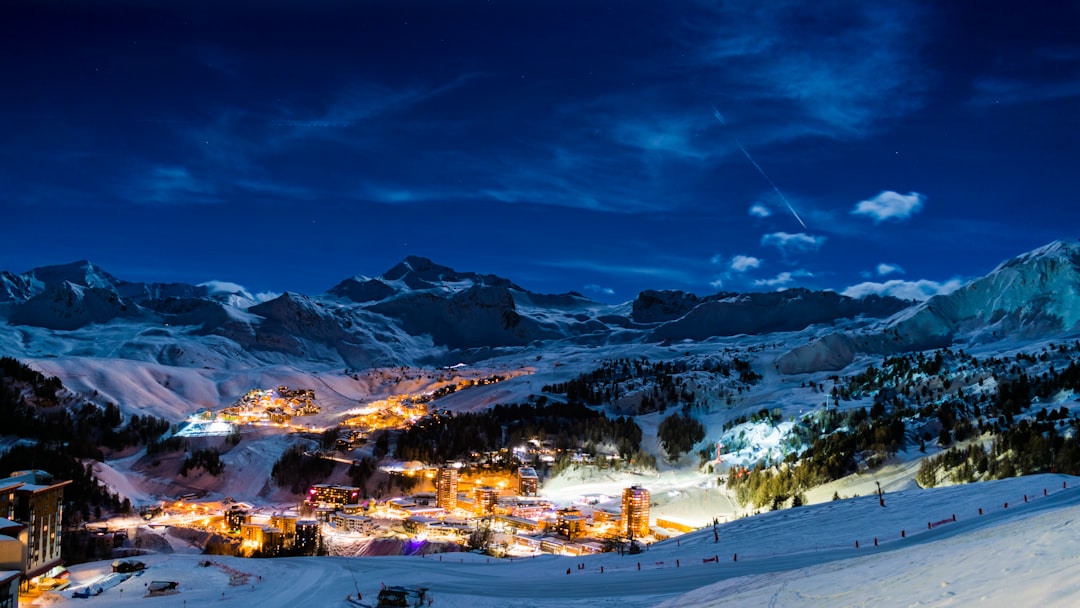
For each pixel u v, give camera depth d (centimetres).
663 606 4869
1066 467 14712
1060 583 2312
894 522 7825
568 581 7794
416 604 7044
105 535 19988
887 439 19762
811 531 8269
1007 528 4131
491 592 7444
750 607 3544
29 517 9419
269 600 8356
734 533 9156
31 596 8650
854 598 3091
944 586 2766
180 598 8575
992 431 18500
